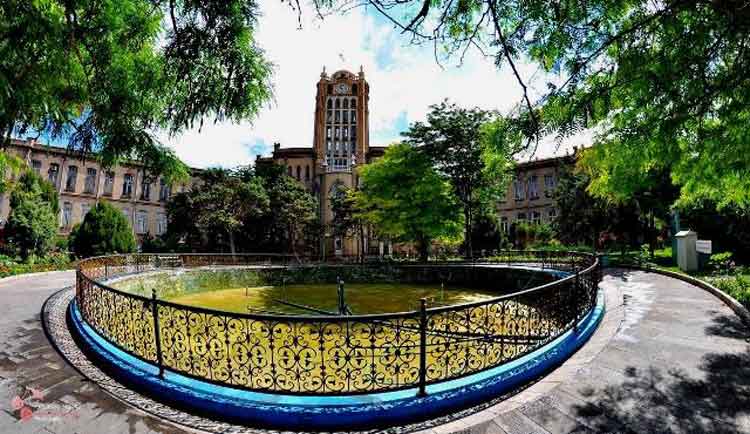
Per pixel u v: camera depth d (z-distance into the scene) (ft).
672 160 13.53
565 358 16.05
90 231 68.54
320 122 151.53
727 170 14.42
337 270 67.05
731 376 13.16
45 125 12.13
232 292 57.21
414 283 63.57
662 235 82.12
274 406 11.73
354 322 12.69
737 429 10.14
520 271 51.44
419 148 70.13
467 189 71.61
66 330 21.03
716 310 21.93
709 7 9.16
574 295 18.78
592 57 10.28
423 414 11.75
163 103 12.21
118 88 11.91
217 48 9.66
